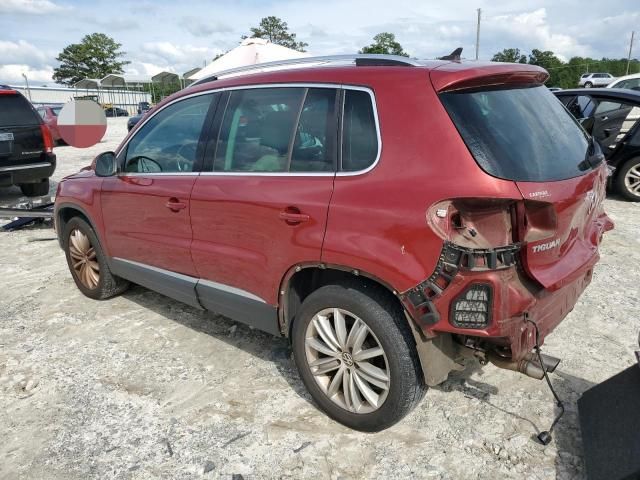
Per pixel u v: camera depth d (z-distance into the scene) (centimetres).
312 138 286
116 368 359
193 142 354
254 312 321
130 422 302
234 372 350
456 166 234
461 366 273
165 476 261
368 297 262
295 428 292
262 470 262
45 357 377
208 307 357
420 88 253
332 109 280
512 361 254
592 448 246
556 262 252
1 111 813
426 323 240
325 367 288
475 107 249
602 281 484
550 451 267
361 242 253
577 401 289
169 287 382
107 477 261
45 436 292
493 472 255
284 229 286
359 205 256
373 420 273
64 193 467
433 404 307
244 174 316
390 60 281
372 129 262
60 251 646
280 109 305
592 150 304
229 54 1355
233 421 300
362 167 262
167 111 382
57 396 329
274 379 340
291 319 311
